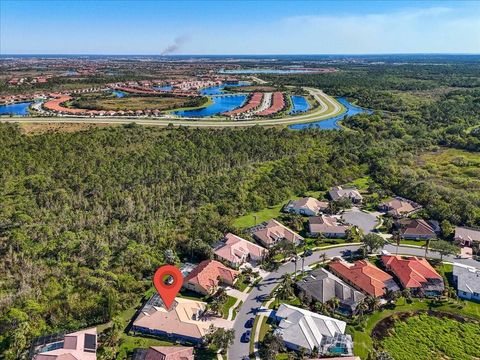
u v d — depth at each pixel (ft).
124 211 420.36
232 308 294.25
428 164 617.62
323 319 274.36
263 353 248.93
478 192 503.20
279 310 284.61
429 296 316.19
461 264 359.87
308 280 320.29
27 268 323.16
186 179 511.81
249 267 350.43
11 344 243.60
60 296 291.58
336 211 460.55
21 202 426.10
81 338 247.50
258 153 637.71
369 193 521.24
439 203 453.58
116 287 306.96
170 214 433.48
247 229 410.52
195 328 263.49
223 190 486.38
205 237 379.76
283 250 366.43
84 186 467.11
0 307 279.49
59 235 368.68
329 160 620.49
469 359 255.91
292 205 465.47
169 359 235.61
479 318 294.25
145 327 266.77
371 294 309.83
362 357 252.62
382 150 649.20
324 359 240.94
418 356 256.32
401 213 452.76
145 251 353.72
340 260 359.66
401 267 340.18
